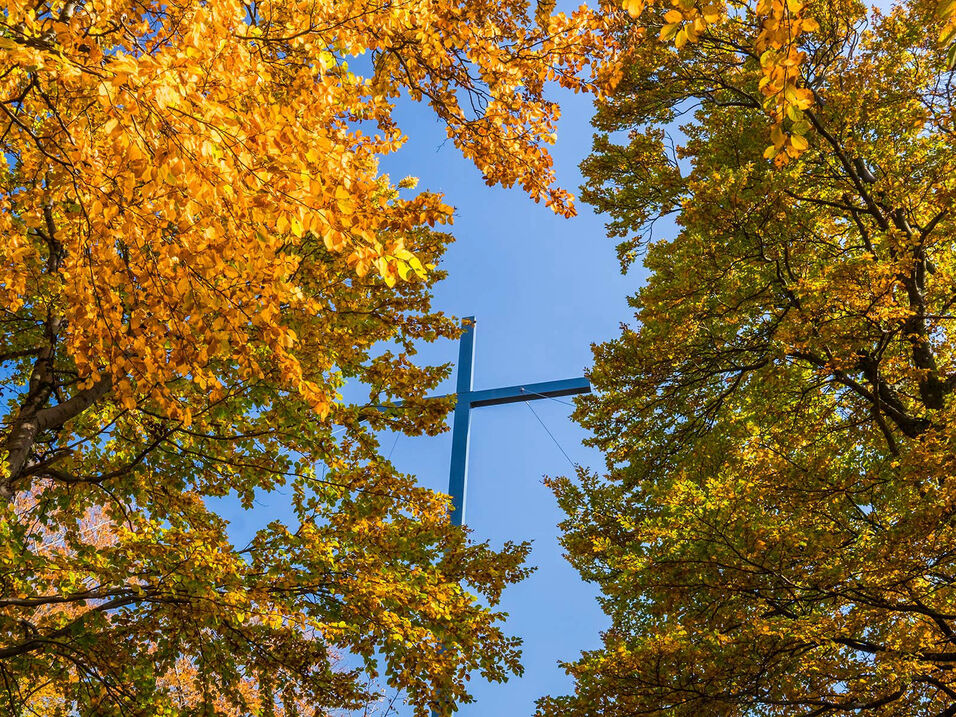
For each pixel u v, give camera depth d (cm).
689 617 646
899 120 806
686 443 964
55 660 578
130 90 209
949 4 227
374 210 427
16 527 580
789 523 602
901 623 526
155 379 315
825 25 834
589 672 626
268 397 596
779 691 555
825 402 884
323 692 605
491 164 460
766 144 864
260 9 330
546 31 422
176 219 262
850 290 638
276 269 270
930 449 517
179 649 591
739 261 810
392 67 425
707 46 981
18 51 206
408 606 561
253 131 225
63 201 379
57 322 568
